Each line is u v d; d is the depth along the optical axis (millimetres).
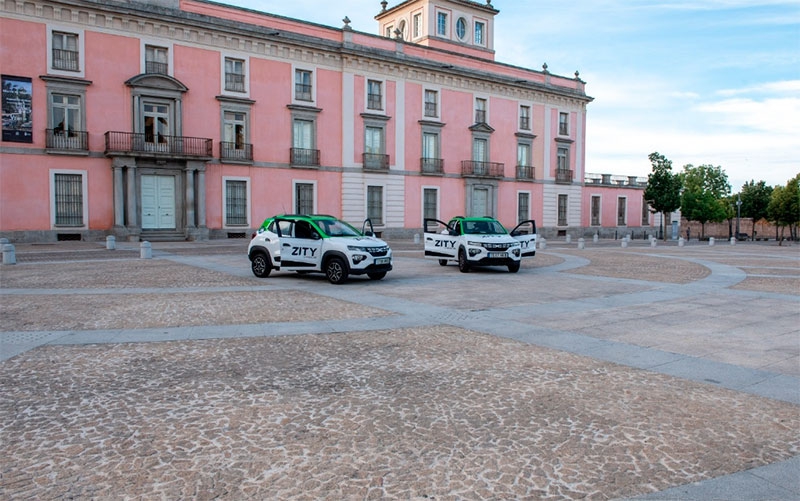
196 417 4855
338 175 37812
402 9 46750
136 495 3518
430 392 5590
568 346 7531
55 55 28484
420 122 41125
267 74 34750
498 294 12352
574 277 16016
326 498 3498
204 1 32469
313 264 14227
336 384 5824
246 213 34500
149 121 31281
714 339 7988
